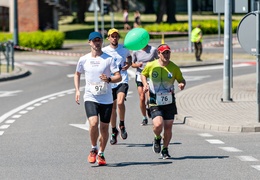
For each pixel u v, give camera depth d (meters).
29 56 86.62
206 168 22.05
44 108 39.84
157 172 21.44
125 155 24.72
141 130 31.22
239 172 21.33
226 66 39.50
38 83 56.56
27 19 111.75
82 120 34.72
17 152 25.52
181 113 34.97
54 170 21.92
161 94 23.64
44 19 118.69
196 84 53.50
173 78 23.77
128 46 26.81
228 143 27.34
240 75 60.03
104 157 23.58
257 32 31.33
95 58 22.67
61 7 139.25
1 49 69.25
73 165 22.77
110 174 21.16
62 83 56.25
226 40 39.50
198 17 178.62
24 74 63.44
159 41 115.06
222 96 42.56
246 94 43.44
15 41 92.31
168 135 23.83
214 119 32.78
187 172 21.41
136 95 46.69
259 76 31.56
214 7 40.38
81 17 159.62
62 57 85.06
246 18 31.48
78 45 106.25
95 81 22.58
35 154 25.03
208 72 64.06
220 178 20.42
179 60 75.62
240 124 31.03
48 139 28.64
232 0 40.09
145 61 30.92
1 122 34.06
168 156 23.95
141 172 21.45
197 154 24.81
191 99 41.16
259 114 31.69
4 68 69.94
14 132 30.73
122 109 27.64
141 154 24.92
